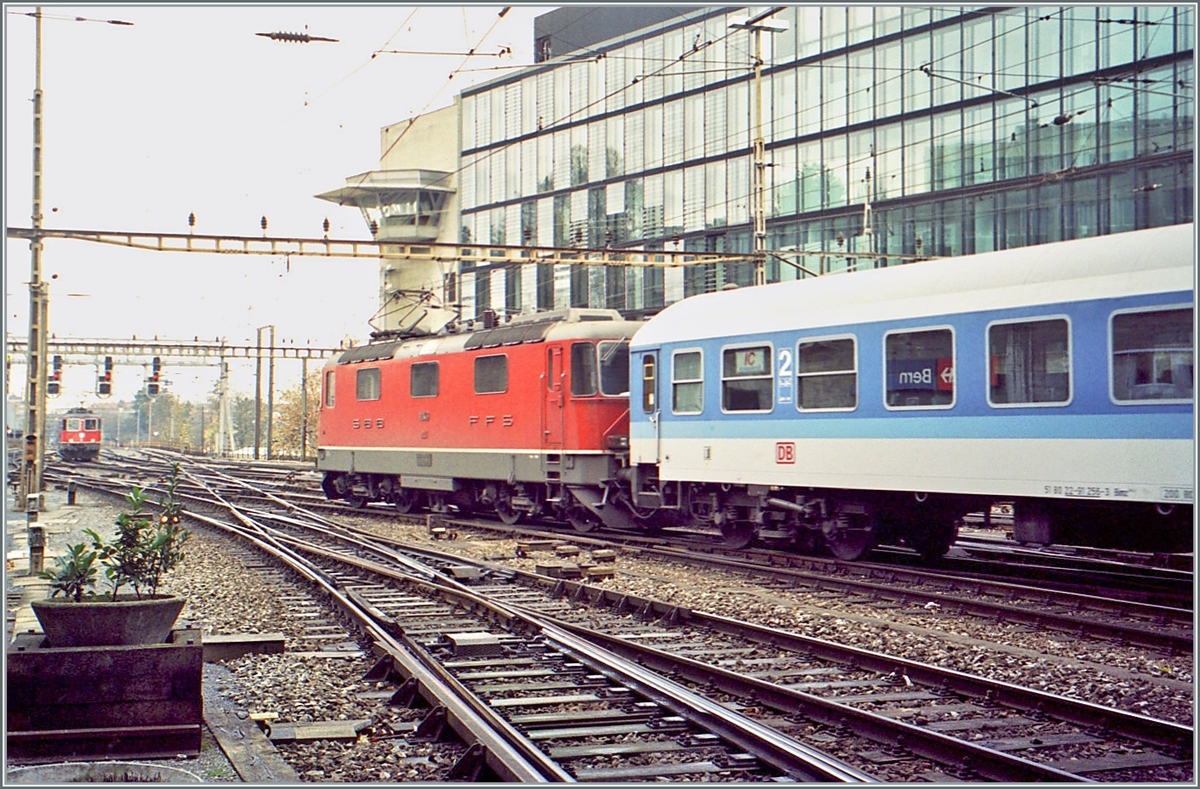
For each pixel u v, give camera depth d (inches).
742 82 1571.1
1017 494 529.7
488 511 1022.4
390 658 383.6
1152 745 289.6
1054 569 622.8
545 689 357.4
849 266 1470.2
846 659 389.7
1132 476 483.2
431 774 275.9
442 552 734.5
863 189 1451.8
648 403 763.4
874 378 599.5
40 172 1106.7
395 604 536.7
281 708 340.8
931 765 280.8
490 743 273.4
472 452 938.1
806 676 374.0
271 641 424.8
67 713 286.0
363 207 2241.6
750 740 288.0
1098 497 495.5
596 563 670.5
